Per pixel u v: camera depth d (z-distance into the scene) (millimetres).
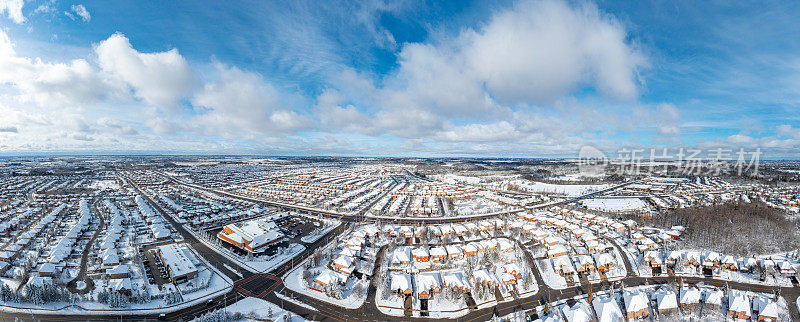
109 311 112750
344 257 151375
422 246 185250
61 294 116562
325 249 178625
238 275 144125
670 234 191000
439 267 154125
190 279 137625
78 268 147375
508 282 133375
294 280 140125
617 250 177500
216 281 138125
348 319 113312
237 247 179000
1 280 134000
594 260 156625
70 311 111688
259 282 138000
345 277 136625
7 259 153375
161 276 140875
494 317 109938
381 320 113188
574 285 137875
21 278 135125
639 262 158000
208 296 125750
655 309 117625
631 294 118750
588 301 124000
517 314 114938
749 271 144875
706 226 196375
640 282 140250
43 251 168375
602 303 114500
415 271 150000
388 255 168125
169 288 129875
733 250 162875
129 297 118875
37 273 140250
